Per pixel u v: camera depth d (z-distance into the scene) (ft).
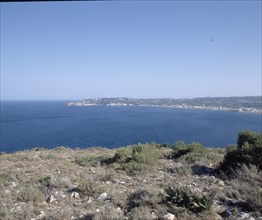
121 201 29.48
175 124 336.70
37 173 44.68
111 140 212.84
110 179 40.09
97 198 31.42
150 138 221.87
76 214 26.78
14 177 40.81
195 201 26.94
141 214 24.68
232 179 36.68
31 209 27.71
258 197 27.50
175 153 58.03
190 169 43.50
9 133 262.88
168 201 28.43
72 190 34.73
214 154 54.29
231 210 26.23
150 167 46.11
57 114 538.47
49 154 65.98
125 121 376.68
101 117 451.94
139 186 35.70
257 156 41.27
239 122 363.76
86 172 45.47
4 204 29.12
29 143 202.18
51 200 30.89
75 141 209.87
